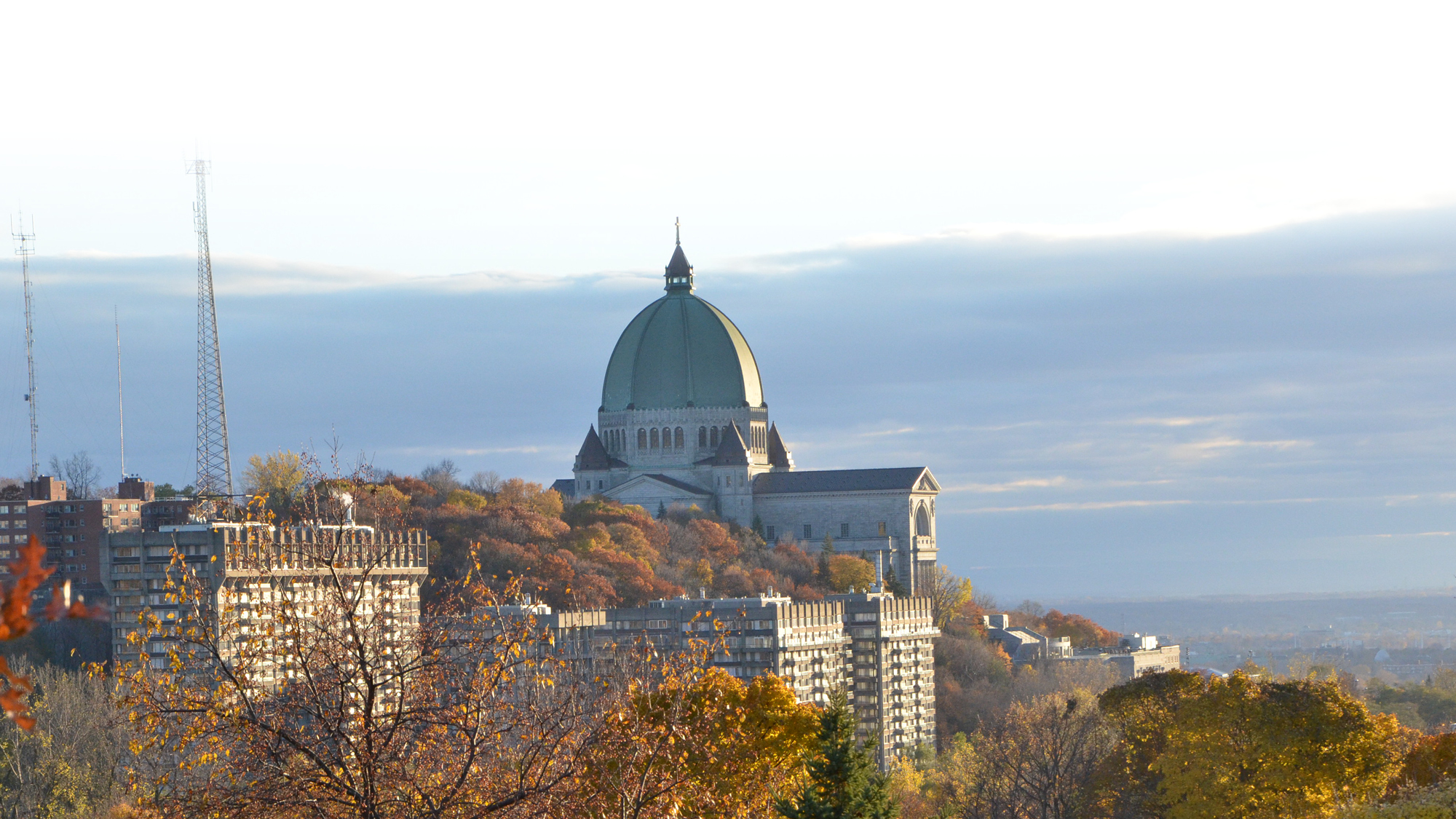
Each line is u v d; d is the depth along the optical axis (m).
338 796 174.88
